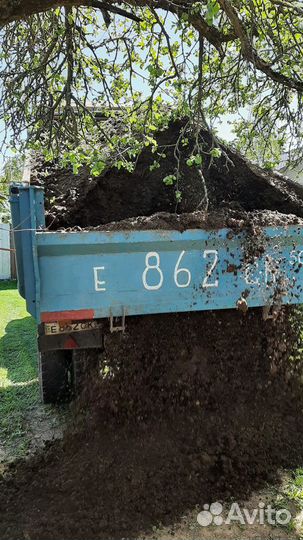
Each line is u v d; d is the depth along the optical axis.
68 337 2.79
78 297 2.26
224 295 2.51
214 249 2.45
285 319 3.18
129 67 3.66
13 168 4.08
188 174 3.47
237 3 2.72
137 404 2.94
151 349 2.94
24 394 4.38
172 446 2.82
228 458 2.80
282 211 3.43
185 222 2.38
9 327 7.02
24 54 4.03
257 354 3.16
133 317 2.87
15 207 2.17
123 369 2.91
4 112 3.87
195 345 3.03
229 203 3.32
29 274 2.16
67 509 2.46
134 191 3.37
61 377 3.98
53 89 3.85
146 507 2.49
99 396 2.94
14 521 2.41
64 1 2.94
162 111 3.78
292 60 3.13
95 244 2.24
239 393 3.11
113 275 2.29
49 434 3.54
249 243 2.51
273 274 2.60
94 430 2.91
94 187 3.26
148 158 3.48
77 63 3.82
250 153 4.45
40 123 3.85
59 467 2.82
